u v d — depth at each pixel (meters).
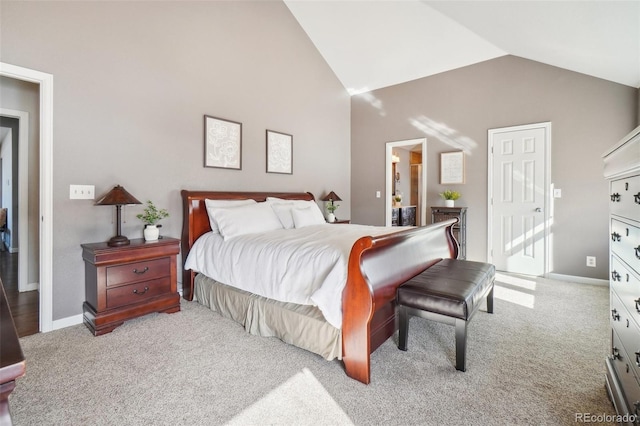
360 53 4.84
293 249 2.25
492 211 4.39
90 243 2.60
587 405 1.53
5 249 5.75
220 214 3.01
